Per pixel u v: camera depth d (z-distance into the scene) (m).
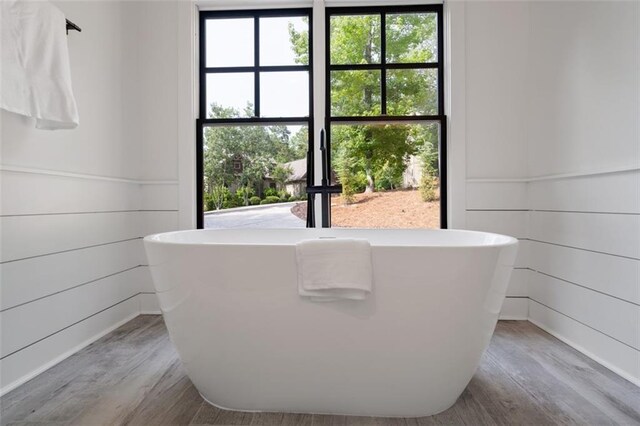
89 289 1.77
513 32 2.09
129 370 1.48
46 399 1.25
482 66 2.10
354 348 1.11
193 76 2.23
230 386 1.19
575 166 1.68
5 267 1.32
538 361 1.54
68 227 1.64
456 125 2.10
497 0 2.10
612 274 1.46
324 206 1.97
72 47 1.71
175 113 2.21
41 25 1.33
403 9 2.22
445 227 2.18
